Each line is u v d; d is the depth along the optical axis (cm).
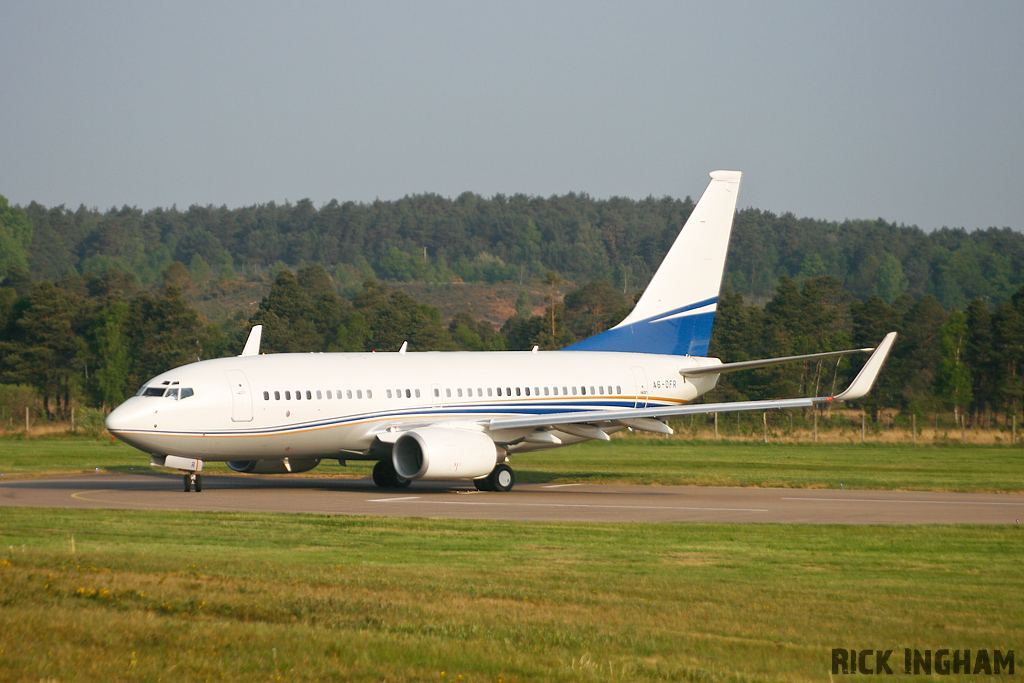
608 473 15688
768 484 13812
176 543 7525
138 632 4512
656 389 14938
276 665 4128
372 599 5316
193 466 12194
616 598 5556
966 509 10662
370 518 9206
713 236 15775
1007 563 7012
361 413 12744
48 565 6047
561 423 12975
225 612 4969
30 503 10594
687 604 5447
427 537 8038
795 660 4419
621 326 15288
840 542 7962
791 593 5800
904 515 10044
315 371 12769
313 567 6419
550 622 4922
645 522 9212
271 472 13638
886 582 6231
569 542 7844
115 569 5988
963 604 5559
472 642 4500
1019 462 18438
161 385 12044
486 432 13188
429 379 13300
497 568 6562
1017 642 4756
